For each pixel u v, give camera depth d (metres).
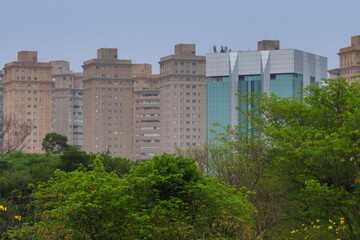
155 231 39.12
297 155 52.12
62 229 38.59
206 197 42.31
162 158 42.59
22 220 56.88
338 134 50.53
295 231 52.66
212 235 41.94
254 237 45.22
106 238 37.72
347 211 52.50
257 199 56.16
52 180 44.12
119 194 37.56
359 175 49.88
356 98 53.81
